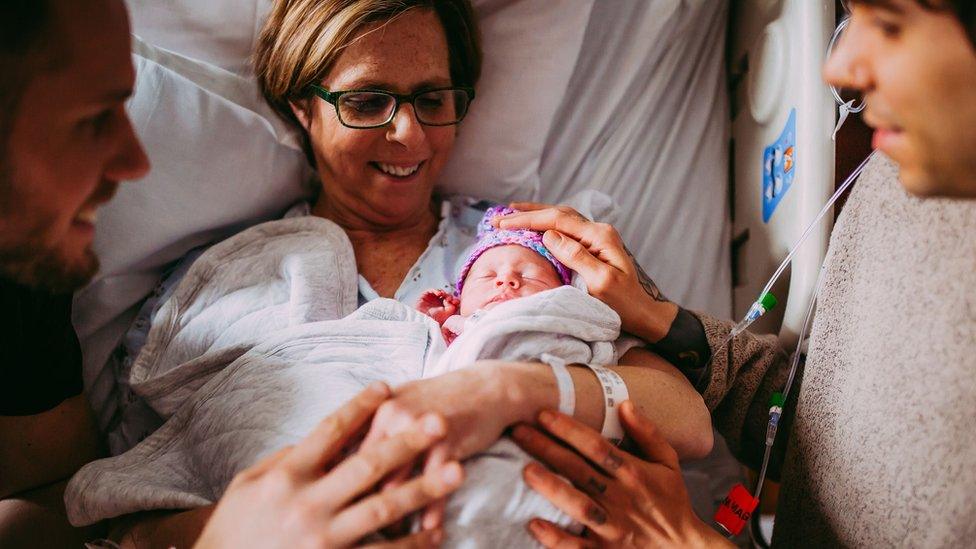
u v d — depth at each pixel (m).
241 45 1.58
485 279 1.28
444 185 1.70
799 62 1.41
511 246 1.30
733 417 1.38
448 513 0.88
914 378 0.92
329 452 0.89
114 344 1.47
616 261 1.26
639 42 1.70
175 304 1.40
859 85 0.71
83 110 0.72
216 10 1.55
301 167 1.61
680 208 1.75
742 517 1.22
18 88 0.67
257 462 1.04
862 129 1.34
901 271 0.98
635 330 1.27
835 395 1.11
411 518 0.88
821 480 1.13
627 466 0.95
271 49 1.45
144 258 1.47
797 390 1.34
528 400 0.96
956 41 0.62
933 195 0.74
